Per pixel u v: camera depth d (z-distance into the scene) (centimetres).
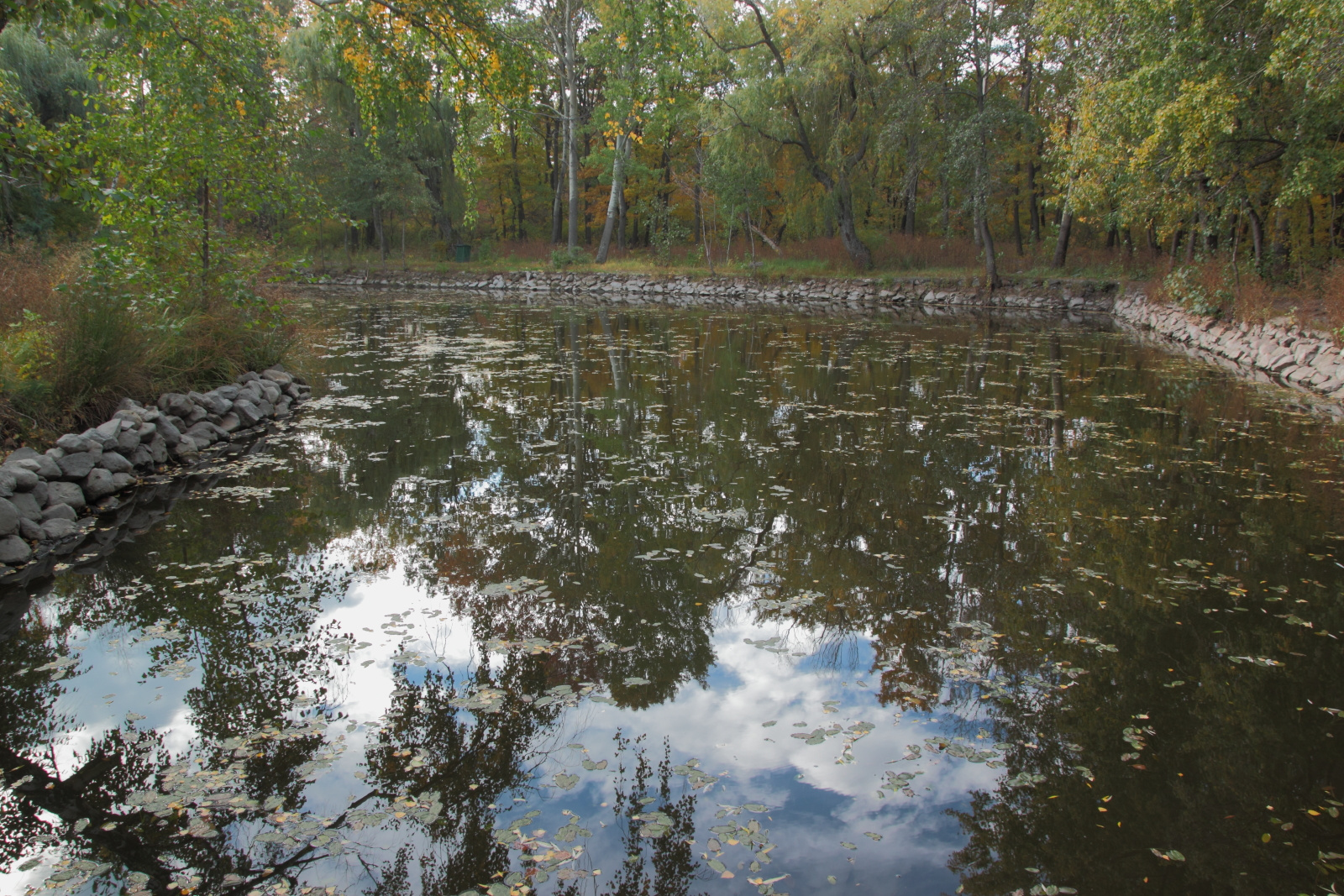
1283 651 367
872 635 388
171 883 227
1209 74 1095
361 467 678
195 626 390
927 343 1491
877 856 243
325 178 3047
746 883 231
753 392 1023
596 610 414
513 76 903
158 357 732
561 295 2859
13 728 307
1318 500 584
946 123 2155
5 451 537
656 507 579
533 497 602
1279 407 923
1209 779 278
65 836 249
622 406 941
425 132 3073
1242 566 465
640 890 226
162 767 283
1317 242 1523
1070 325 1833
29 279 711
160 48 837
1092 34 1311
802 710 324
